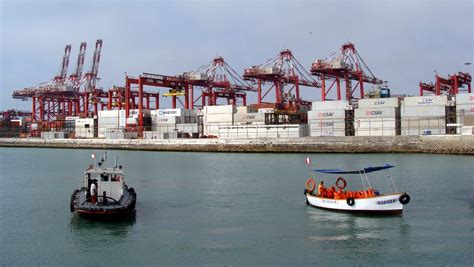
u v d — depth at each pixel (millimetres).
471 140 86250
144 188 49781
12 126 170250
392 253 26422
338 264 24922
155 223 33406
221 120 121312
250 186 50312
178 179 57375
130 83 131250
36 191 49562
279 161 80562
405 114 97062
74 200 35406
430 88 137250
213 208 38375
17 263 25734
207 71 156000
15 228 32656
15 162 87625
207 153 106000
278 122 116688
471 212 35656
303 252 26750
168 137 121938
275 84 140125
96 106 166250
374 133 98938
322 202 37375
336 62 123375
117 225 33031
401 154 89250
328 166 69250
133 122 130625
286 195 44031
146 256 26453
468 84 140250
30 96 184500
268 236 29875
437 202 39375
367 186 48469
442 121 93688
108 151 119062
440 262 25000
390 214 34750
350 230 30953
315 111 105812
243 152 106562
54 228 32500
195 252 26938
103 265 25297
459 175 55969
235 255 26422
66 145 137500
